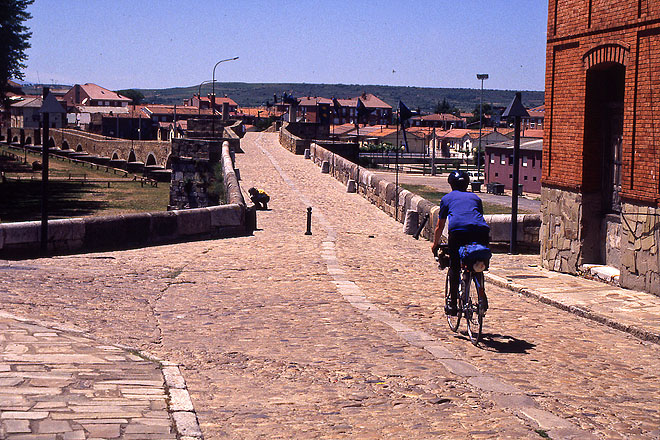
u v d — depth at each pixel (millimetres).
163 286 11789
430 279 13922
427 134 172875
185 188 52719
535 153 90375
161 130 167000
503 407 5789
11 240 15031
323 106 79250
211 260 15547
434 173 95562
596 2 12742
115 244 17609
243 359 7227
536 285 12430
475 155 142250
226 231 21562
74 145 129500
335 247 19234
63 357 6309
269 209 30219
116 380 5738
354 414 5508
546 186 14641
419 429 5160
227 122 84438
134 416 4910
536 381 6742
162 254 16469
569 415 5637
